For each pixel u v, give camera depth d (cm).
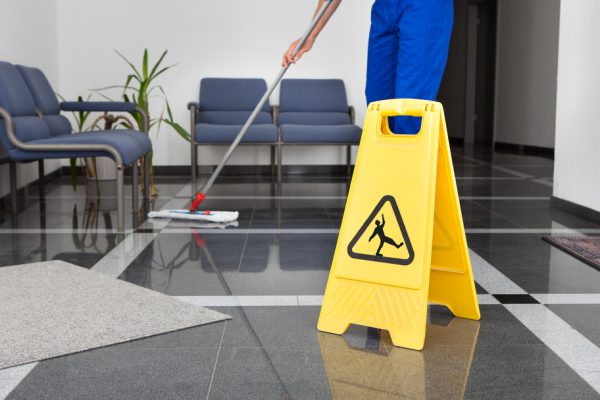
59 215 359
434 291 189
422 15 213
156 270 239
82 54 564
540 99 830
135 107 420
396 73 226
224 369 150
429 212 168
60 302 197
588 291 214
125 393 137
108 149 311
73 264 247
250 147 589
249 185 498
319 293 210
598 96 336
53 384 142
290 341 168
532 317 188
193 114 514
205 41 574
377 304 169
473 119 1062
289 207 387
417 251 167
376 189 175
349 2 578
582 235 305
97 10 562
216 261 253
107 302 197
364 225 174
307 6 578
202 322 180
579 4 361
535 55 845
